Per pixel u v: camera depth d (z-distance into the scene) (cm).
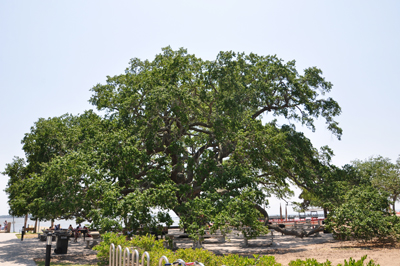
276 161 2178
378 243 1923
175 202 1772
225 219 1662
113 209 1645
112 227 1597
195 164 2233
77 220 2577
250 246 2097
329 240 2317
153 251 956
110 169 1898
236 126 2225
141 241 1098
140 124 2180
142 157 1958
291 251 1788
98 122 2312
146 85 2209
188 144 2488
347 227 2028
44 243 2442
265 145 2084
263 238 2689
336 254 1566
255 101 2764
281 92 2859
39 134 2338
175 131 2419
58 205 1691
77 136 2302
